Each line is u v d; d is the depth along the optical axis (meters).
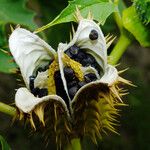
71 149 0.32
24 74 0.30
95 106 0.31
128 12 0.34
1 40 0.36
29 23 0.36
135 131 0.65
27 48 0.30
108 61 0.31
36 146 0.64
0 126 0.64
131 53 0.71
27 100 0.29
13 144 0.64
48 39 0.40
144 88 0.66
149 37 0.33
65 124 0.31
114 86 0.29
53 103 0.30
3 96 0.64
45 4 0.40
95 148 0.60
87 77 0.31
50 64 0.31
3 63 0.36
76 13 0.30
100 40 0.30
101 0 0.31
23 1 0.36
